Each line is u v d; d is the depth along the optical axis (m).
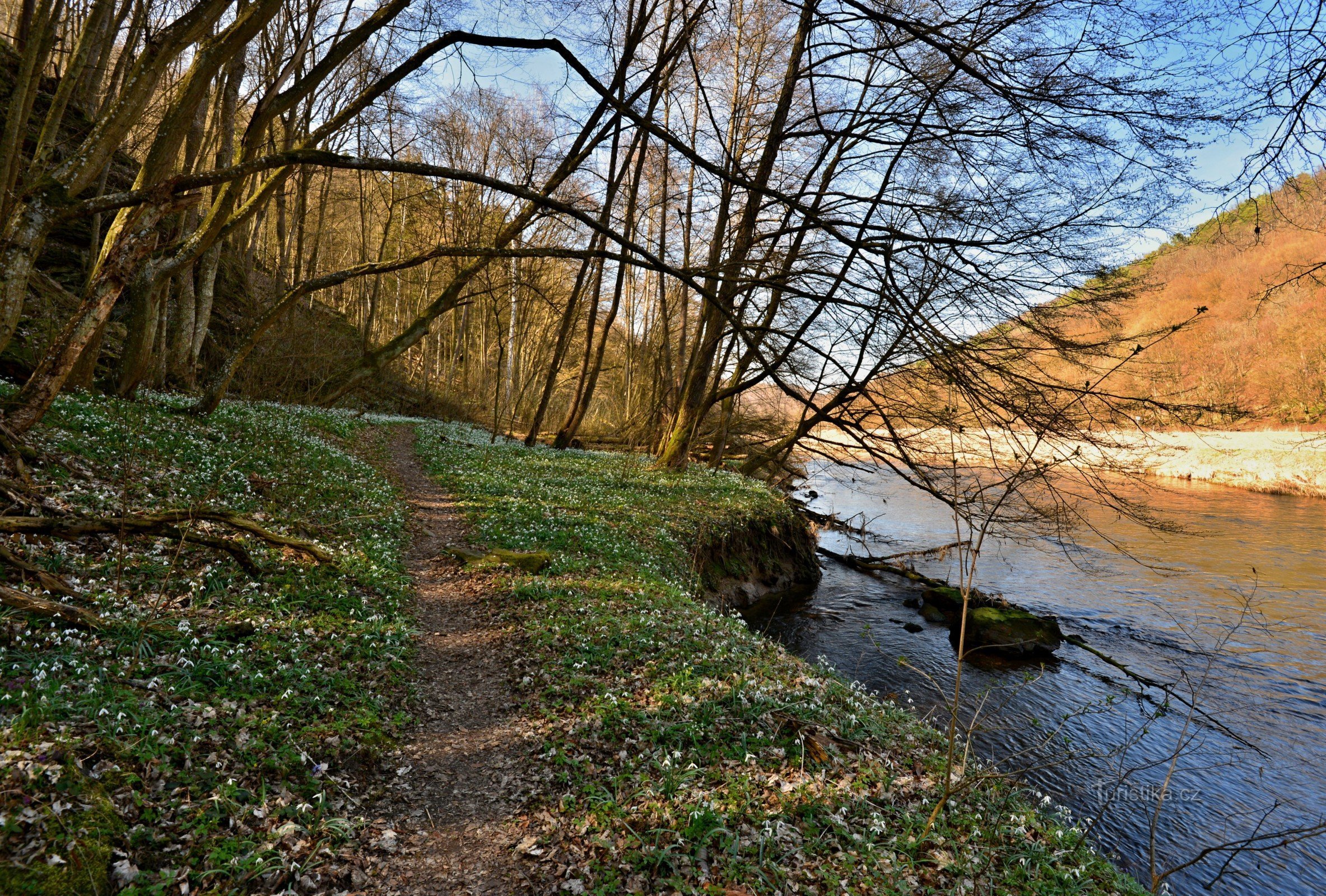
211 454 13.66
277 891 4.57
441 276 50.53
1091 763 10.36
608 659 8.99
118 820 4.39
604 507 18.52
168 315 21.77
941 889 5.38
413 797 6.18
